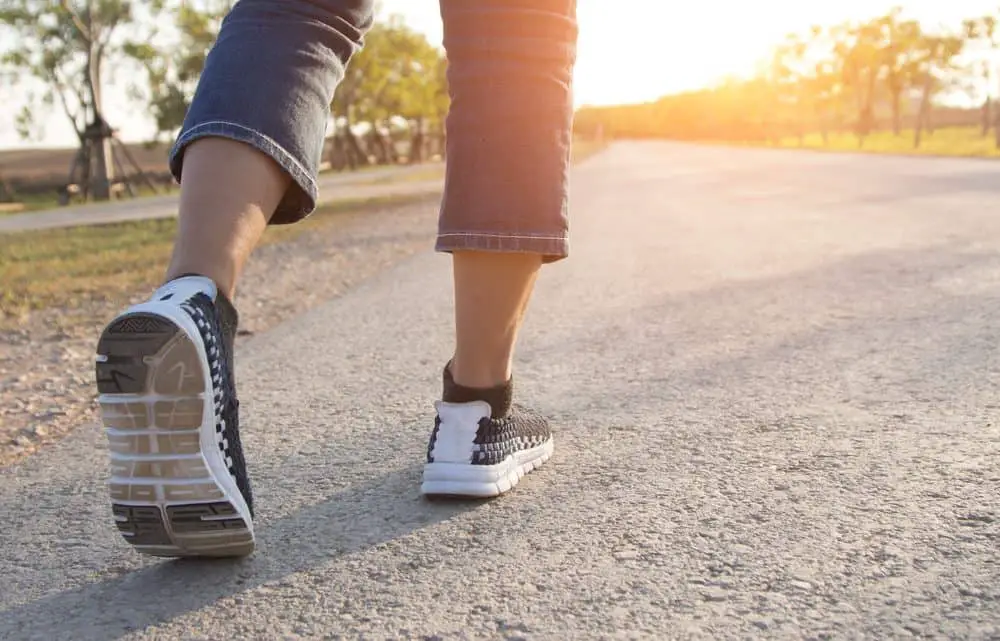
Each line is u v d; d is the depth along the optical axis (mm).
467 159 1396
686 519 1428
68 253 7910
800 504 1469
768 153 37344
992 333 2711
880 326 2936
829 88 63000
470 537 1396
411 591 1224
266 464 1843
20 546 1494
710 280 4223
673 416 2047
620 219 8125
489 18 1370
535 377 2527
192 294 1156
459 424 1528
